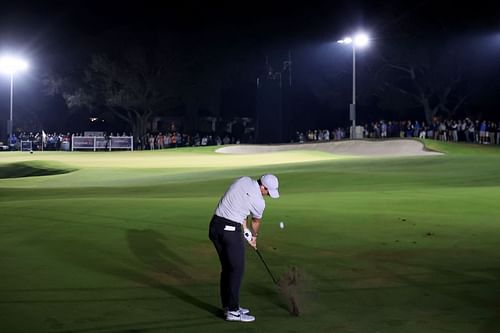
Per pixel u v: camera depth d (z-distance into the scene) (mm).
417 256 10875
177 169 38000
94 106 79062
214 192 23562
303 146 56250
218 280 9445
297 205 16750
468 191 19750
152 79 75500
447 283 9203
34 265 10273
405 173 27859
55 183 31766
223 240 7629
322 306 8125
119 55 74812
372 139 52688
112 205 17000
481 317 7664
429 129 57500
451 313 7820
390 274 9711
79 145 67188
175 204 17125
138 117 78188
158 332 7105
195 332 7113
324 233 12797
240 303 8273
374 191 20766
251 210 7676
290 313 7840
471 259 10656
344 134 64062
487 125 54562
